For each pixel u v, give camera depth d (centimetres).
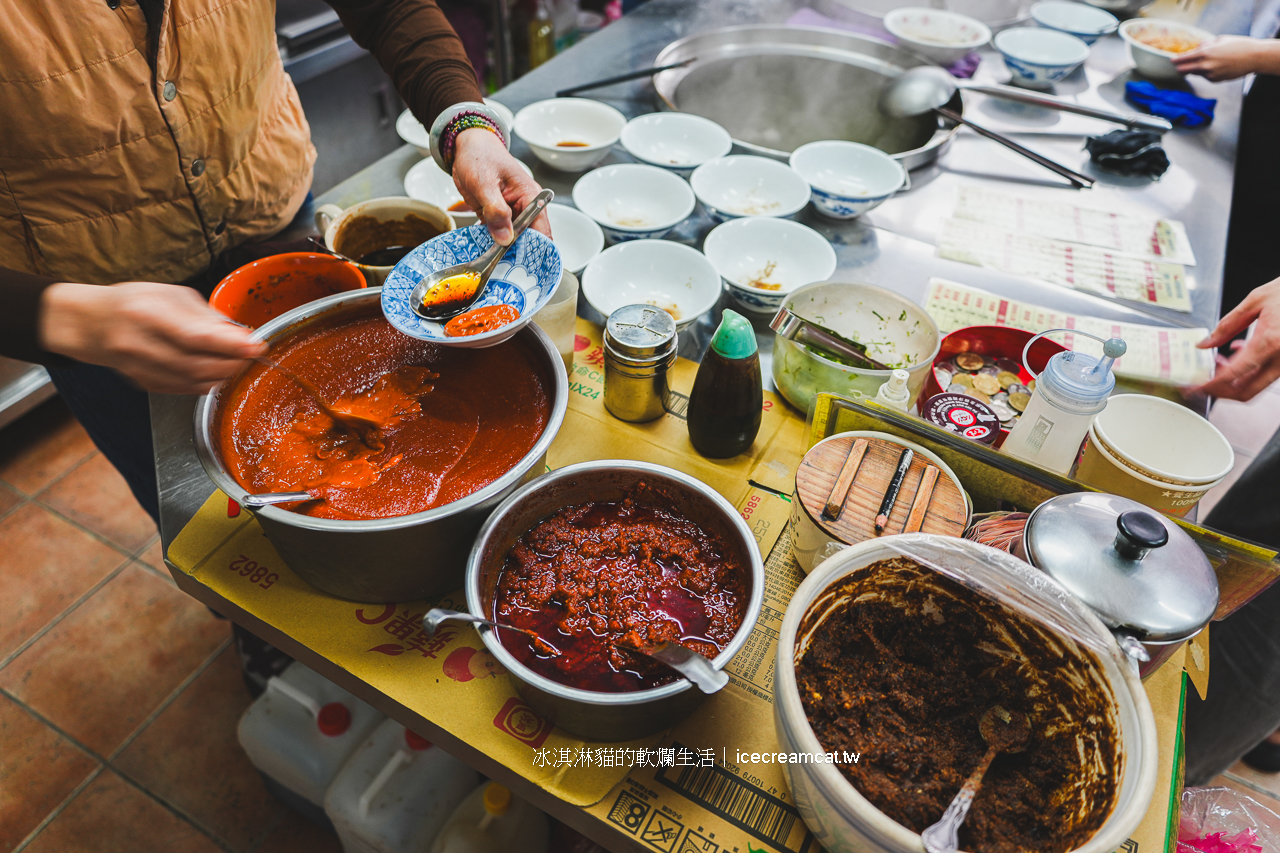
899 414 109
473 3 343
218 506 117
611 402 131
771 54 242
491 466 106
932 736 87
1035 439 111
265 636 111
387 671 99
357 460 107
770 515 118
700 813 88
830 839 76
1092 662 80
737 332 114
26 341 86
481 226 126
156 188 136
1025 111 233
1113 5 282
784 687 75
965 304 163
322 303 120
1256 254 227
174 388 92
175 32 124
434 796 151
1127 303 165
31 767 191
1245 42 212
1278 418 283
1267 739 191
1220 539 92
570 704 82
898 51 230
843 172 198
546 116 212
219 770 191
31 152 119
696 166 188
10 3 107
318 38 267
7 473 257
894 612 93
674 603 97
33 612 222
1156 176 205
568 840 148
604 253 156
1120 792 72
